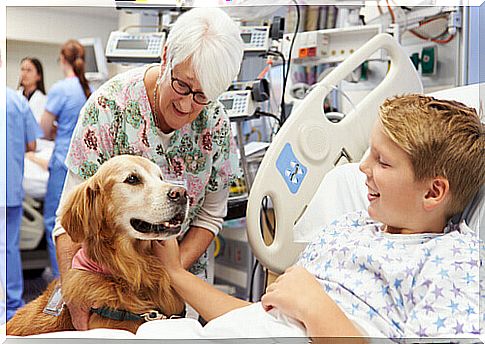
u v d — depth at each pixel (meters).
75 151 1.40
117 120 1.41
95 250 1.33
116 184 1.32
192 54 1.30
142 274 1.33
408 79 1.72
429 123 1.17
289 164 1.53
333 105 2.12
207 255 1.64
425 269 1.09
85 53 4.98
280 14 2.38
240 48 1.33
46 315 1.31
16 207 2.38
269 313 1.14
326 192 1.51
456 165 1.16
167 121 1.40
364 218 1.34
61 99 3.14
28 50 4.62
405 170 1.18
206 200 1.54
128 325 1.31
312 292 1.10
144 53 2.07
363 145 1.64
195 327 1.21
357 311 1.10
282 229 1.51
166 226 1.33
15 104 2.46
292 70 2.44
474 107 1.41
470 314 1.02
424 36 2.04
